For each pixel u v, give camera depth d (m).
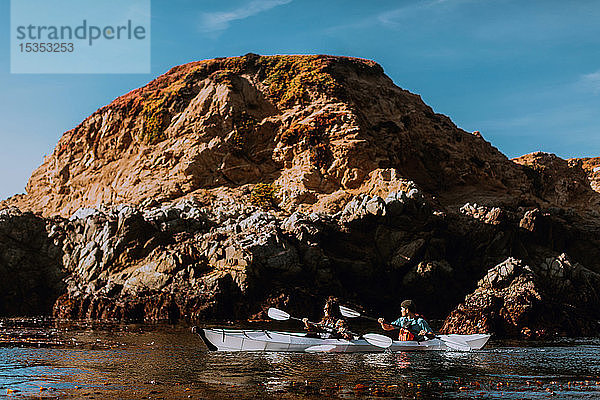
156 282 34.16
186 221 38.22
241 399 10.29
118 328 25.83
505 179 56.00
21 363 14.15
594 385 12.09
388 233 38.31
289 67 56.75
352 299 36.38
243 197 45.72
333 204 44.03
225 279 33.38
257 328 27.22
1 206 55.88
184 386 11.41
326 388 11.41
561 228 44.34
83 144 55.19
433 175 53.25
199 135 50.25
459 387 11.72
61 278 37.19
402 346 17.73
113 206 40.59
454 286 37.62
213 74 55.12
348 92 54.31
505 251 39.88
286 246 35.22
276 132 51.47
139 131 52.97
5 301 36.19
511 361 15.81
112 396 10.37
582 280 37.50
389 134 52.22
